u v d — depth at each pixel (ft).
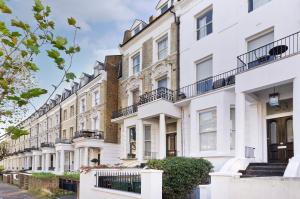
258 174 35.63
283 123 41.22
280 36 42.47
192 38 58.13
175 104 57.26
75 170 93.45
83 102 105.29
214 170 41.32
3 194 70.28
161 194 31.40
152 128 64.34
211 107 48.49
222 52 51.37
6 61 13.71
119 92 85.97
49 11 12.24
